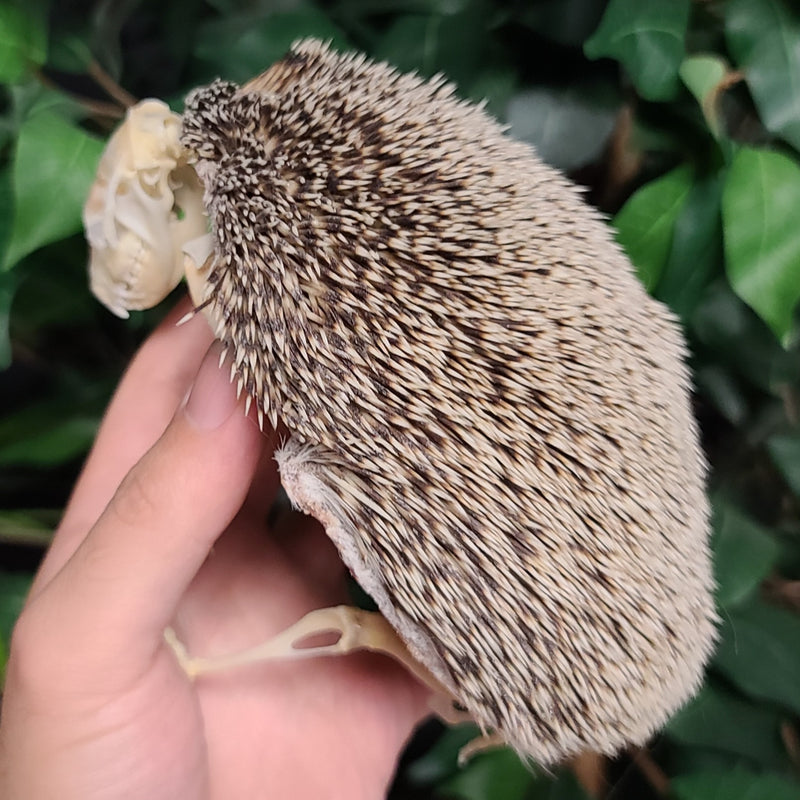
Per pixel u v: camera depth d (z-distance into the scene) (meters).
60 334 0.27
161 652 0.16
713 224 0.20
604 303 0.16
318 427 0.15
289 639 0.18
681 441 0.16
